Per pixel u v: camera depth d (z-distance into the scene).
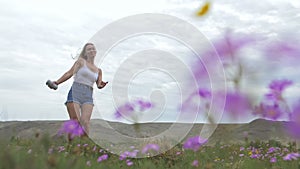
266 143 6.77
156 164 4.61
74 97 5.57
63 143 5.20
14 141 5.59
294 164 4.82
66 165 2.89
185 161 5.10
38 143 3.76
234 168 5.32
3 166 2.46
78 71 5.57
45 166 2.72
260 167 5.11
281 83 2.19
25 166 2.59
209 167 4.63
